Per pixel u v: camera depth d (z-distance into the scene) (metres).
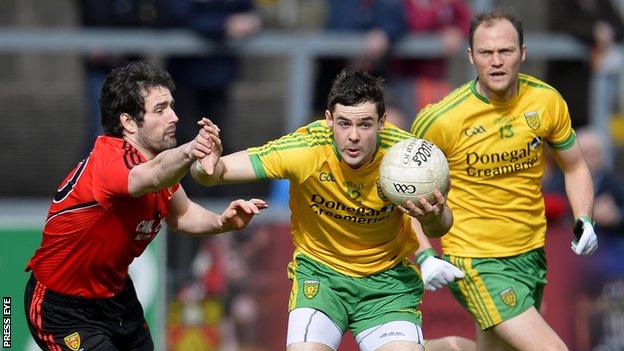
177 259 30.66
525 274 22.58
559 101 22.28
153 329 29.45
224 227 20.30
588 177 22.66
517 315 22.19
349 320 20.91
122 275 20.33
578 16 34.31
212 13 32.41
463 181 22.34
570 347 31.50
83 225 19.58
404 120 32.97
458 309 30.75
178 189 20.70
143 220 19.88
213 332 30.72
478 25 21.50
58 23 33.53
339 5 33.38
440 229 19.61
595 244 22.00
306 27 34.94
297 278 20.80
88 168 19.56
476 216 22.36
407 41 33.28
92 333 20.27
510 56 21.27
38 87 32.78
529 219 22.48
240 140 32.94
